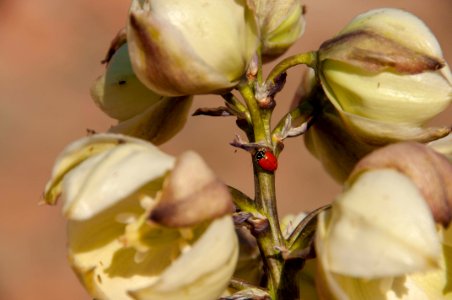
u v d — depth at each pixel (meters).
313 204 1.26
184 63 0.38
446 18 1.63
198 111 0.41
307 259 0.39
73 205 0.36
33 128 1.39
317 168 1.29
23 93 1.44
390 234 0.35
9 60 1.49
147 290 0.35
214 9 0.39
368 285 0.37
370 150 0.41
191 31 0.38
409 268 0.35
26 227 1.22
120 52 0.41
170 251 0.38
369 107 0.39
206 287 0.36
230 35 0.39
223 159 1.32
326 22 1.57
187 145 1.33
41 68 1.49
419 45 0.39
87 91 1.47
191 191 0.36
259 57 0.40
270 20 0.42
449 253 0.38
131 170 0.36
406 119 0.39
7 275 1.16
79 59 1.52
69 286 1.17
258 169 0.40
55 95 1.45
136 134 0.41
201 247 0.36
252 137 0.40
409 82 0.39
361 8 1.61
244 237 0.42
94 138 0.37
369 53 0.39
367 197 0.36
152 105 0.41
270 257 0.39
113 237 0.38
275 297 0.39
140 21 0.38
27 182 1.30
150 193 0.37
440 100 0.39
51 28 1.55
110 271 0.38
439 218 0.36
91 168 0.37
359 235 0.36
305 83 0.42
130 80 0.41
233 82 0.39
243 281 0.40
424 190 0.36
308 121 0.41
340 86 0.40
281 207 1.26
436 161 0.36
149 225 0.37
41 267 1.18
